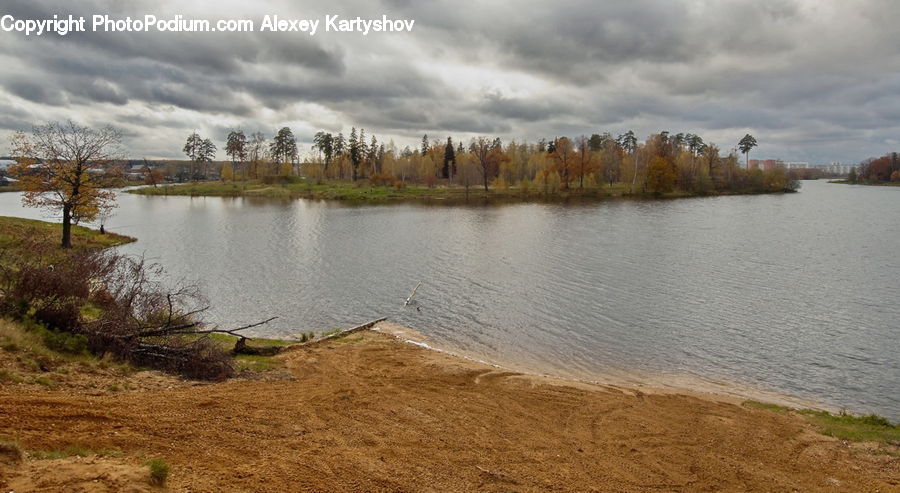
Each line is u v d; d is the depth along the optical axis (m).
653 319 26.52
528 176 143.12
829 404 17.20
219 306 27.83
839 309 28.27
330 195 115.50
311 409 13.11
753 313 27.58
